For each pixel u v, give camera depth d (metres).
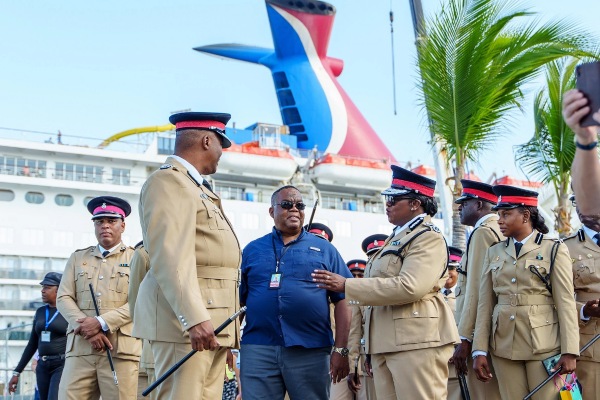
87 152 28.47
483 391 7.11
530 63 10.75
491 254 6.67
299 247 6.72
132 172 29.27
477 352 6.57
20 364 9.79
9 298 26.33
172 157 5.48
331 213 30.86
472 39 10.71
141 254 7.57
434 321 6.11
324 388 6.54
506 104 11.09
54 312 9.52
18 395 14.83
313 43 38.03
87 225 27.95
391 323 6.10
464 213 7.76
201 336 4.84
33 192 27.55
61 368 9.27
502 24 10.73
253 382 6.53
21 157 27.86
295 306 6.48
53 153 28.19
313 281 6.10
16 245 26.80
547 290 6.34
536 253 6.39
